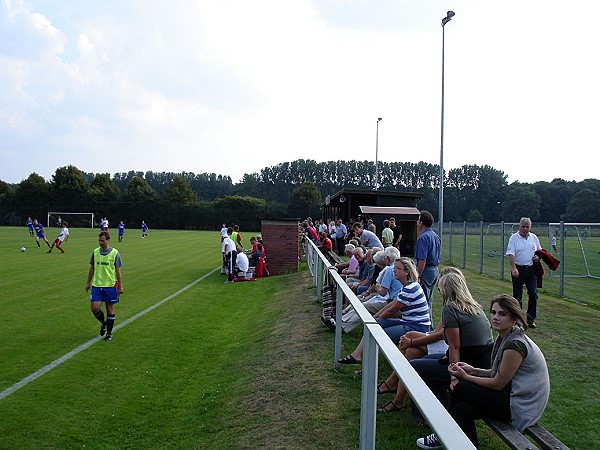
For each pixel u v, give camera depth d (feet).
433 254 26.09
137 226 260.83
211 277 60.75
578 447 14.02
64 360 25.41
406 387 7.94
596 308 36.01
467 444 6.03
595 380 19.39
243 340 29.32
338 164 404.16
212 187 429.79
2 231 177.88
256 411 17.71
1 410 19.13
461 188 299.38
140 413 19.17
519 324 12.76
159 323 34.40
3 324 33.22
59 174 266.57
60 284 51.03
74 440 16.89
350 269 36.88
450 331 14.93
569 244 112.68
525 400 12.21
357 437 14.35
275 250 63.26
